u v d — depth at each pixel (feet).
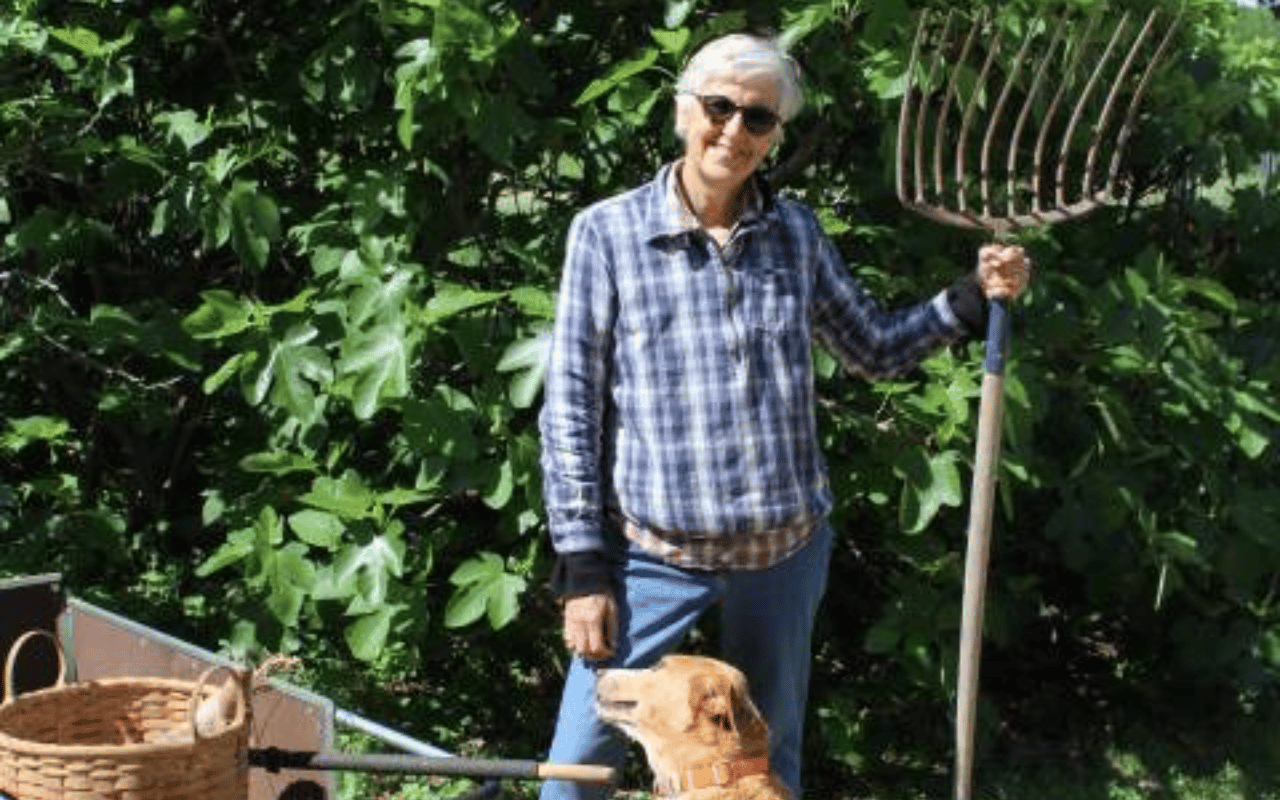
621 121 14.71
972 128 15.53
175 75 17.12
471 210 16.14
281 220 16.51
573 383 10.23
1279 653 16.74
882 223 15.84
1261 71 17.19
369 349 13.79
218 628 17.44
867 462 14.90
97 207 17.22
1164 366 15.64
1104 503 15.80
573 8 15.23
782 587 10.62
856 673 17.31
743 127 9.84
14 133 16.14
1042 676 18.84
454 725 16.61
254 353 14.39
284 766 10.20
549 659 17.56
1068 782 16.43
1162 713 18.11
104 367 17.33
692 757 9.49
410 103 13.74
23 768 9.46
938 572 15.43
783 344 10.30
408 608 14.49
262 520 14.76
